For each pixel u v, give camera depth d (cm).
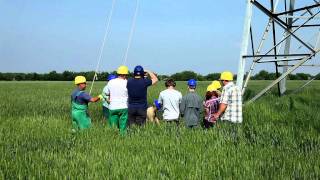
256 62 1689
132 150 900
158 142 973
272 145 942
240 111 1105
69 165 769
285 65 2084
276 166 758
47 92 3569
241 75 1608
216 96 1266
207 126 1255
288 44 2197
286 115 1316
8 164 771
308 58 1569
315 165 753
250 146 916
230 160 800
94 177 694
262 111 1371
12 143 1004
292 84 4438
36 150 921
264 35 1694
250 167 748
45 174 705
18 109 1909
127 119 1268
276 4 1697
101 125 1273
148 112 1374
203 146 927
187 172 724
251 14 1602
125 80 1270
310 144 954
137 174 706
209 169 735
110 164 775
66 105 2150
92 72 9025
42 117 1473
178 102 1293
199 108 1234
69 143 991
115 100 1255
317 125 1145
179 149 891
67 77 11338
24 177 704
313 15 1634
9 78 11312
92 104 2070
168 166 750
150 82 1261
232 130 1059
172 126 1174
